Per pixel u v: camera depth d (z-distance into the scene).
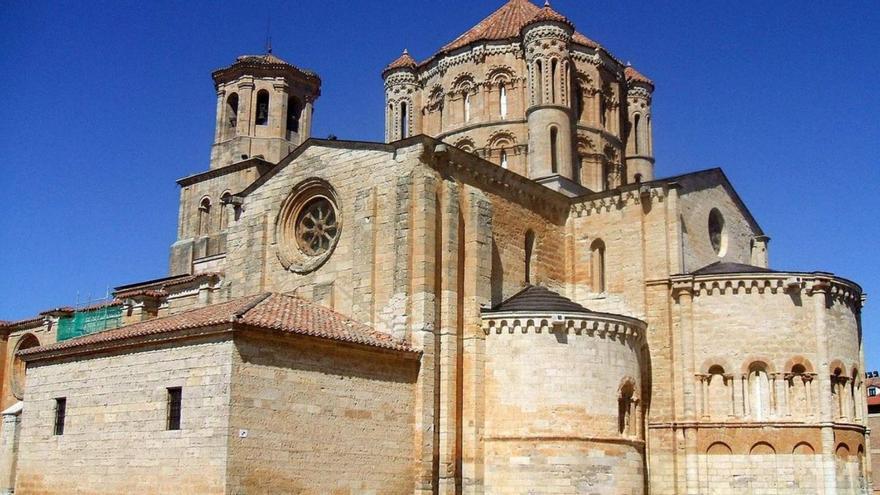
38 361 38.66
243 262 46.97
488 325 40.12
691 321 42.69
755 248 53.44
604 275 46.53
